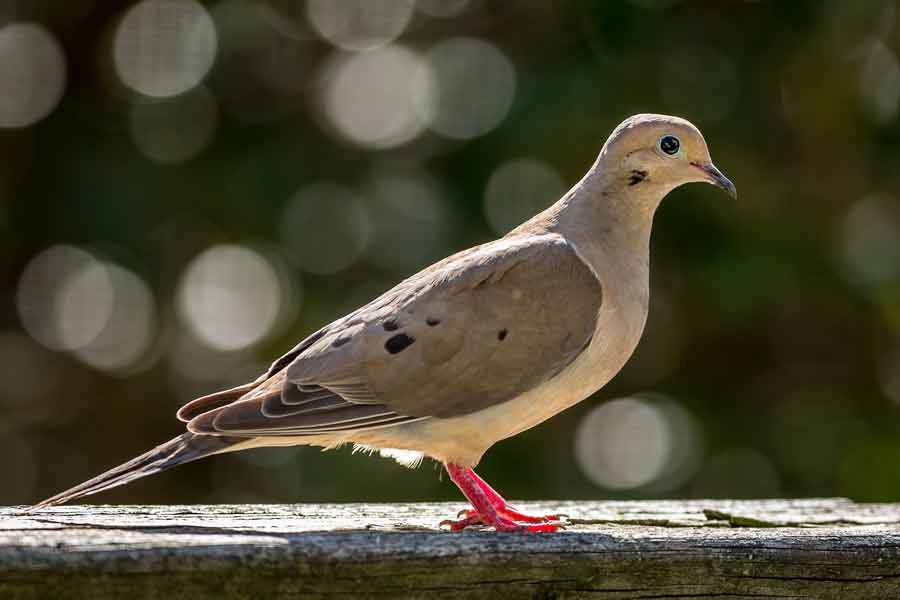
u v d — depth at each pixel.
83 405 14.93
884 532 6.57
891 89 14.61
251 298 14.05
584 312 7.54
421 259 13.48
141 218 13.93
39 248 14.45
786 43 14.38
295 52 14.93
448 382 7.35
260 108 14.68
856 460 14.22
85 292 14.41
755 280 13.48
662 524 7.49
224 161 14.34
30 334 14.66
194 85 14.71
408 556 5.88
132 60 14.82
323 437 7.30
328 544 5.80
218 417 6.90
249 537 5.83
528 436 13.60
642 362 14.52
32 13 14.97
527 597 6.03
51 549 5.48
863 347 14.80
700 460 14.15
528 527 7.06
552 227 7.89
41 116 14.76
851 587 6.37
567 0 13.98
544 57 14.01
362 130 14.42
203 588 5.61
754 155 14.09
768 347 14.74
